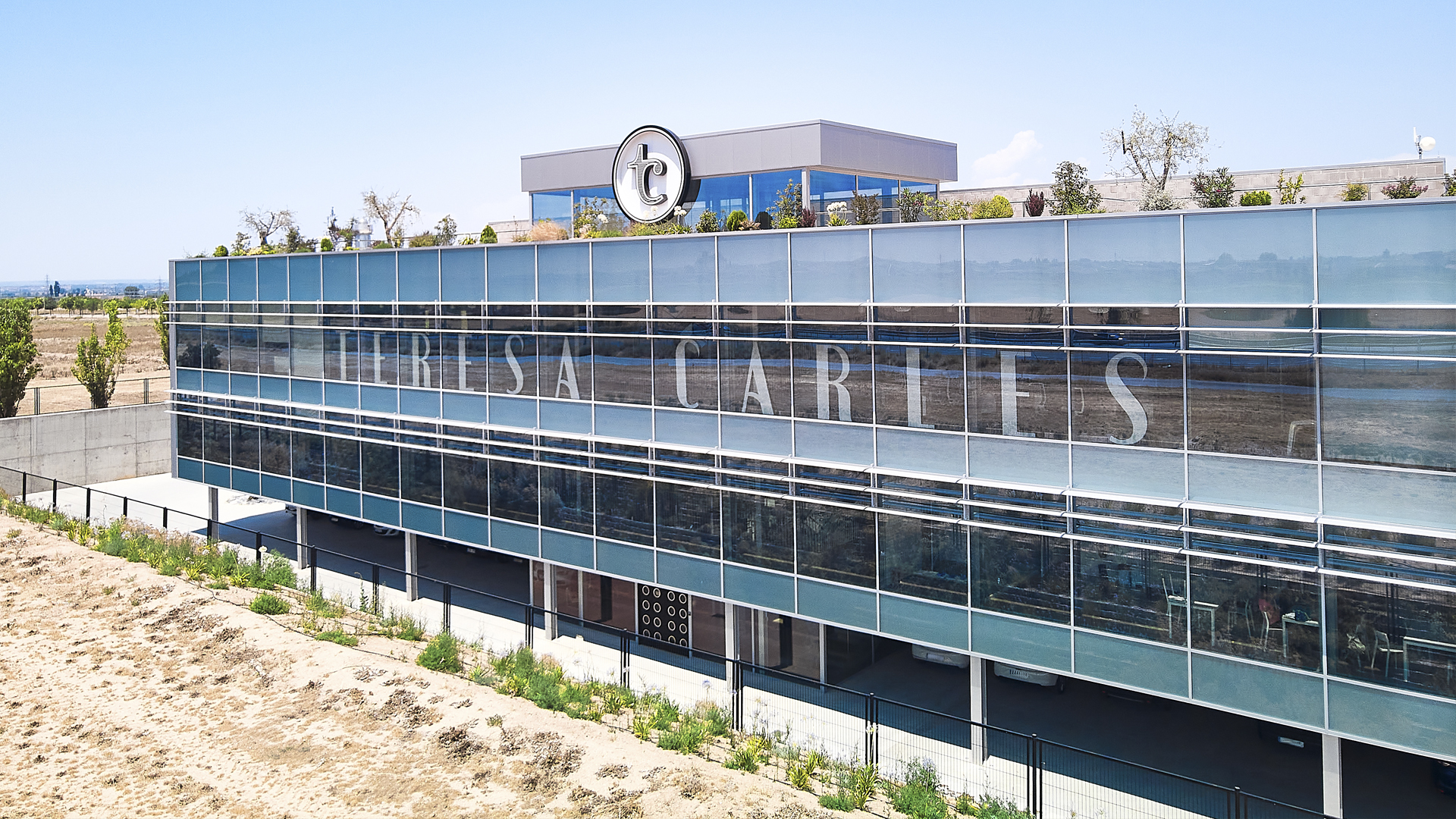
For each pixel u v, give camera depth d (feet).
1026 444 64.44
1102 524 61.82
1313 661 55.16
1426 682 51.85
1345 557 53.78
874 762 65.16
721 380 78.54
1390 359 52.11
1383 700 53.16
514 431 91.71
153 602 87.51
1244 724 73.72
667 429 82.12
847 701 78.59
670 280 80.48
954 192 113.09
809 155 102.17
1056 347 62.54
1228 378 57.00
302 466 112.06
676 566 82.69
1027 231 63.26
